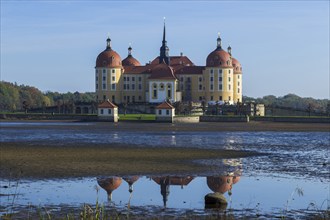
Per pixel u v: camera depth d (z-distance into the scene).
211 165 54.72
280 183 42.38
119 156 62.53
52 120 196.12
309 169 51.56
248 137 107.00
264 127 153.50
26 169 49.41
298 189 36.41
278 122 189.88
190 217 29.84
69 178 44.16
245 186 40.97
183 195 37.00
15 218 29.05
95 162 55.75
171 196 36.59
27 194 36.47
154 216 30.06
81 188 39.31
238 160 60.16
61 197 35.59
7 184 40.56
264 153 69.50
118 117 189.75
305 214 30.77
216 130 135.50
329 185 41.34
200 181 43.56
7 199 34.56
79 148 73.50
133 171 49.19
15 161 56.03
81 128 138.75
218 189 39.59
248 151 72.25
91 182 42.22
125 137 102.00
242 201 34.88
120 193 37.69
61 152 66.88
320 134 120.44
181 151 70.56
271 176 46.50
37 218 29.09
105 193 37.53
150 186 40.88
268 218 29.72
